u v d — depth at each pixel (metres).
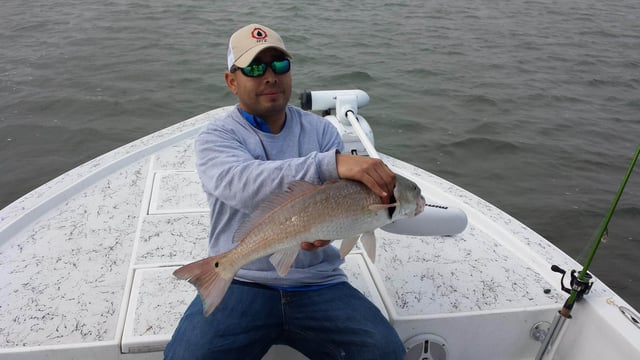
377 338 1.86
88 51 9.77
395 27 12.52
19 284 2.36
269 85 1.92
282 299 1.96
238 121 2.04
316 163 1.70
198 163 1.93
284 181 1.70
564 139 6.93
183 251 2.59
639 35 13.45
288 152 2.07
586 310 2.22
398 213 1.75
